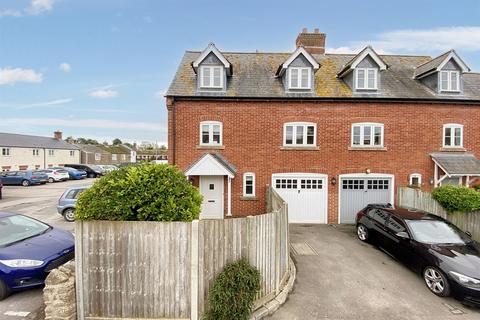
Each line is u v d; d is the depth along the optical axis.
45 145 46.53
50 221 12.95
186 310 5.11
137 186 5.40
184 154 12.88
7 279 5.64
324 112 13.00
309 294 6.38
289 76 13.04
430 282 6.67
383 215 9.26
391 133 13.05
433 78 13.65
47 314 4.77
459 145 13.26
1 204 17.70
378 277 7.27
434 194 11.12
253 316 5.23
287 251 7.17
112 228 5.08
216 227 5.16
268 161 13.02
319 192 13.12
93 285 5.09
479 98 13.20
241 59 15.35
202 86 12.95
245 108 12.94
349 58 15.91
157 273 5.11
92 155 58.88
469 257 6.54
